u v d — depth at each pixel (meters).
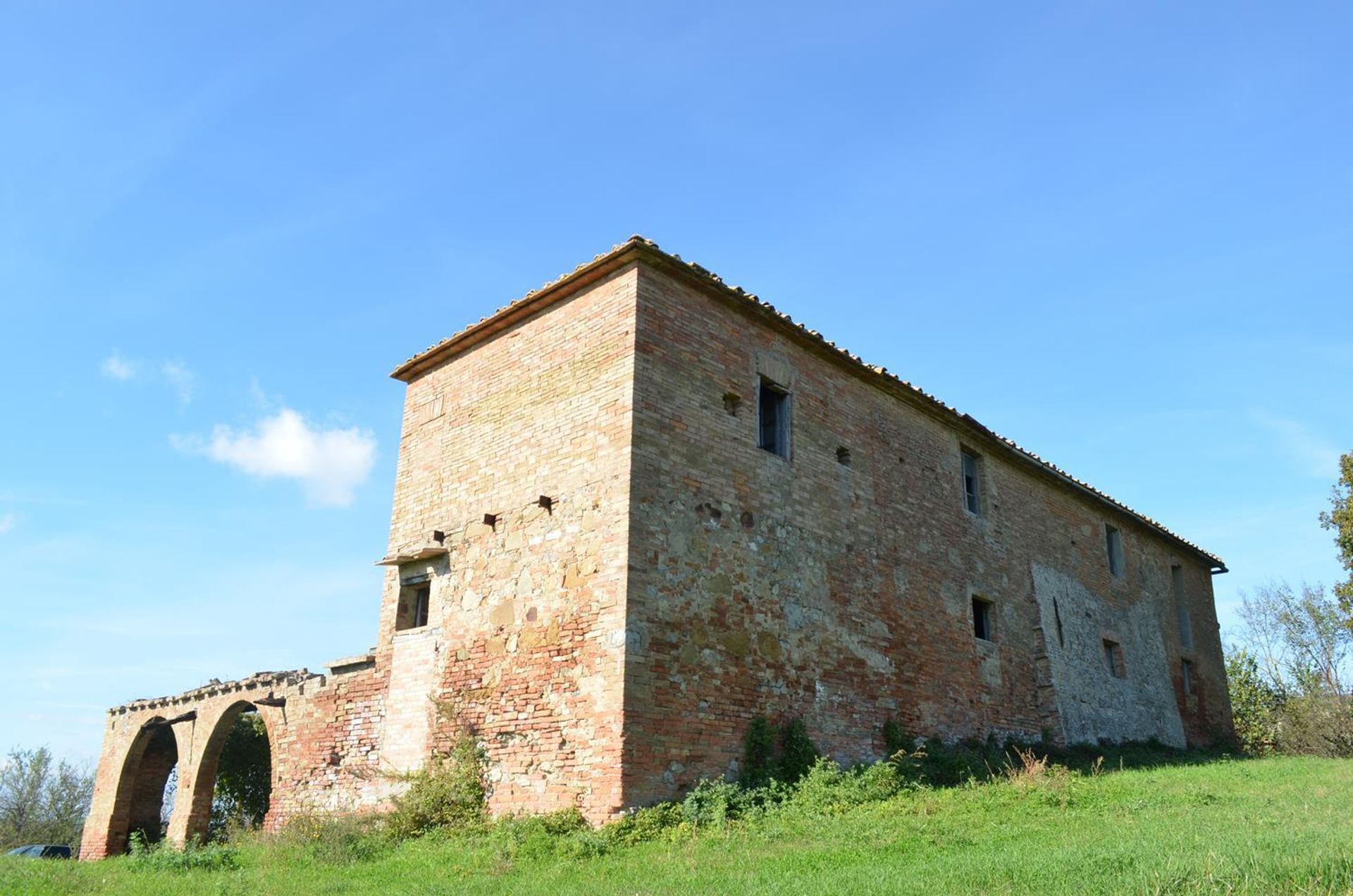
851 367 17.12
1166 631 25.64
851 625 15.48
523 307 15.34
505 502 14.70
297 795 16.42
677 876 9.02
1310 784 14.05
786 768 13.31
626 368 13.38
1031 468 21.53
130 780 23.50
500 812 12.90
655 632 12.48
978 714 17.59
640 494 12.86
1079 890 7.09
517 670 13.45
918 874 8.18
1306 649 34.81
